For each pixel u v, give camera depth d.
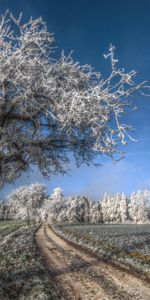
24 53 12.83
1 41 12.58
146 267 22.59
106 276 20.64
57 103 13.17
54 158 16.05
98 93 12.47
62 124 13.52
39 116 14.41
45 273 21.19
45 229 79.94
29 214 97.19
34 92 13.09
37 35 12.95
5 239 48.25
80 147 15.48
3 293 15.02
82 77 13.75
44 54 13.01
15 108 13.73
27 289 16.14
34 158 15.55
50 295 15.27
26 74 12.84
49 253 32.03
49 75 13.36
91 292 16.77
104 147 13.23
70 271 22.31
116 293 16.59
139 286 18.09
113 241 43.06
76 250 34.69
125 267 23.42
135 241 43.38
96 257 28.84
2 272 20.23
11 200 95.56
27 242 42.84
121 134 12.32
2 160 14.67
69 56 13.64
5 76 12.34
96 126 13.35
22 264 24.53
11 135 14.19
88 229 78.50
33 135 15.19
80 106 12.19
